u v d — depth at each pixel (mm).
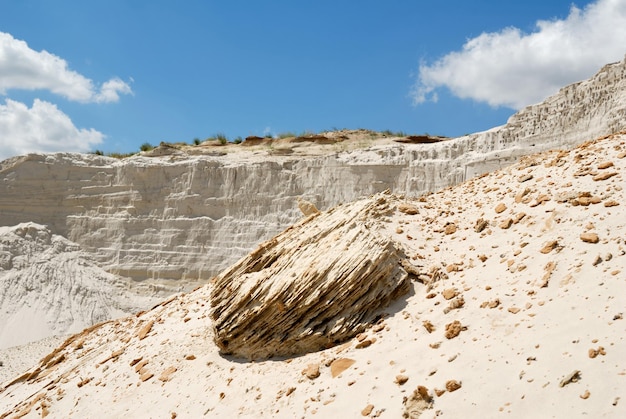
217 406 10453
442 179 30109
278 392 9984
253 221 33312
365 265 11055
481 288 10203
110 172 35906
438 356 8820
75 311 31281
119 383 13266
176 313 16453
